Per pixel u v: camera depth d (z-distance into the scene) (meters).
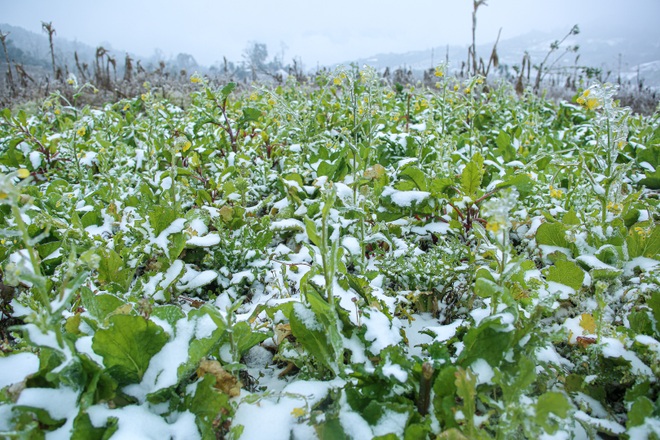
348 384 1.53
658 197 3.35
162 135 4.42
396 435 1.29
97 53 12.02
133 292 2.00
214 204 3.16
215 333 1.54
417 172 2.81
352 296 1.86
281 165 4.05
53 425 1.31
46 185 3.88
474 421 1.28
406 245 2.62
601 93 2.37
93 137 4.79
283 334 1.87
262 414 1.49
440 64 4.50
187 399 1.45
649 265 2.17
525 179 2.64
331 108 5.42
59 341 1.29
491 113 6.09
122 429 1.30
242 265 2.56
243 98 6.39
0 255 2.33
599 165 2.50
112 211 2.98
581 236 2.37
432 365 1.44
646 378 1.52
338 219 2.70
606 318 2.00
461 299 2.21
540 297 1.98
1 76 21.31
